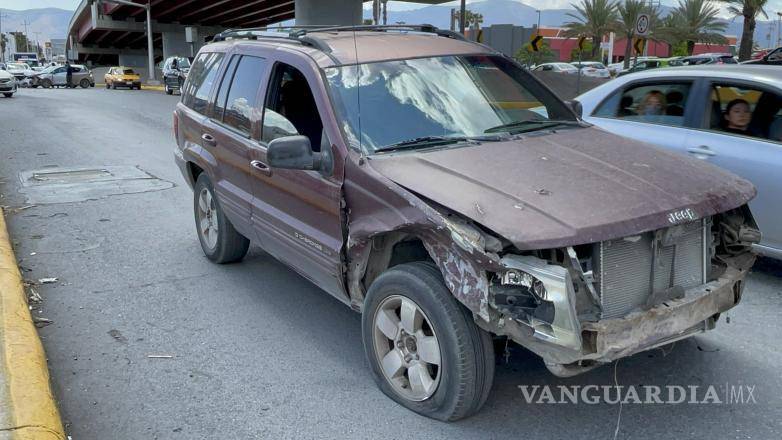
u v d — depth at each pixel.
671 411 3.75
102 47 90.56
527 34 25.55
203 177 6.12
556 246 3.06
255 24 64.88
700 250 3.65
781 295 5.43
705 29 47.84
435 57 4.78
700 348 4.47
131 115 21.36
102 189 9.50
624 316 3.28
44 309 5.26
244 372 4.25
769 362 4.29
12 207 8.43
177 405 3.87
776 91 5.60
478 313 3.16
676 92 6.37
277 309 5.27
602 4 45.75
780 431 3.57
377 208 3.70
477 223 3.27
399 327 3.73
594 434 3.54
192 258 6.50
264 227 4.88
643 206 3.35
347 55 4.56
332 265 4.12
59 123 18.12
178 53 62.94
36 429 3.27
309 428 3.62
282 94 4.88
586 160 3.91
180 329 4.90
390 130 4.14
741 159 5.66
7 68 54.16
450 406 3.48
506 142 4.19
